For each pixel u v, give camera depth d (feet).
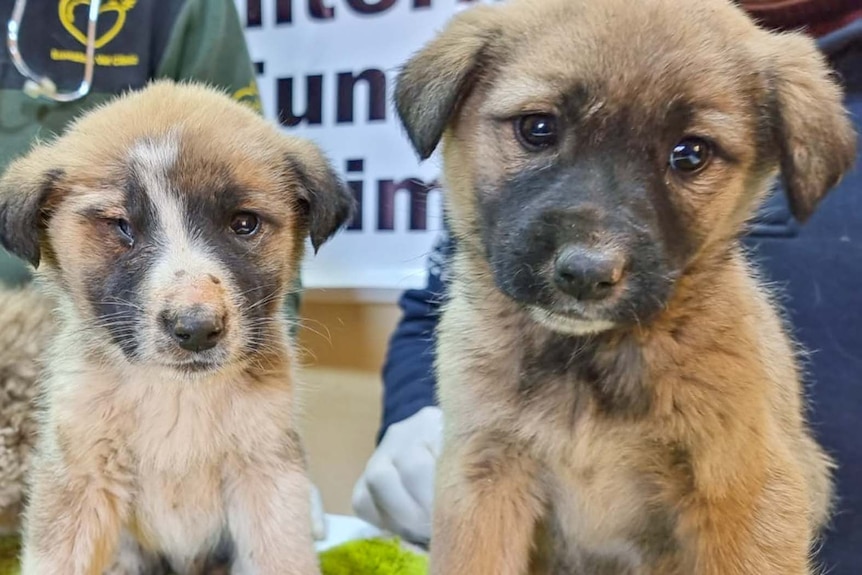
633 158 1.35
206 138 1.56
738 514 1.38
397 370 2.08
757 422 1.38
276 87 2.48
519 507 1.48
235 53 2.13
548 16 1.44
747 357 1.40
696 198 1.38
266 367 1.61
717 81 1.37
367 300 2.47
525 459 1.46
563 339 1.42
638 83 1.34
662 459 1.40
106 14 2.06
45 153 1.61
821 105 1.43
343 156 2.43
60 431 1.55
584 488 1.44
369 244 2.44
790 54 1.45
